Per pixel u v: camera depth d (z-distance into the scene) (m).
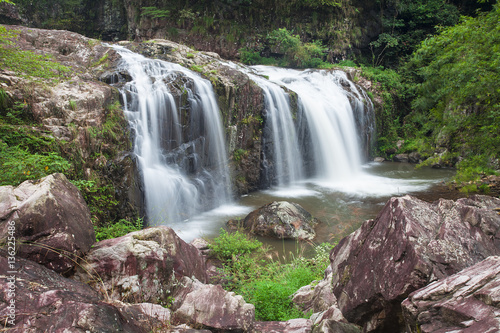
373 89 20.69
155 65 12.33
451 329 2.19
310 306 4.79
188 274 4.70
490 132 8.86
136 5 24.11
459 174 9.55
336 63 24.94
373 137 19.66
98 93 8.96
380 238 3.35
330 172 16.67
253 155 13.47
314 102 16.50
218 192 11.97
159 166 10.41
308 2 24.25
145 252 4.25
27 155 6.35
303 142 15.81
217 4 23.67
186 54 14.36
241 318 3.64
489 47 8.84
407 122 21.28
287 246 8.59
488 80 8.41
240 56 23.80
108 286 4.02
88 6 27.81
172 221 10.30
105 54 12.41
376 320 3.16
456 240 2.98
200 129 11.64
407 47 26.12
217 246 7.79
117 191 8.60
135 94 10.03
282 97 14.70
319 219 10.43
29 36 12.09
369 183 14.83
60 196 4.01
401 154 19.62
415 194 12.89
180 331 3.21
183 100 11.02
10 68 8.63
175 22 23.58
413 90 21.72
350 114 17.89
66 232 3.83
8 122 7.34
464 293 2.31
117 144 9.02
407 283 2.78
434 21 26.06
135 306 3.51
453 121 9.75
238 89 12.76
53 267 3.69
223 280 6.41
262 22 24.27
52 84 8.65
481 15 9.55
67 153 7.61
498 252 3.03
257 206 11.91
